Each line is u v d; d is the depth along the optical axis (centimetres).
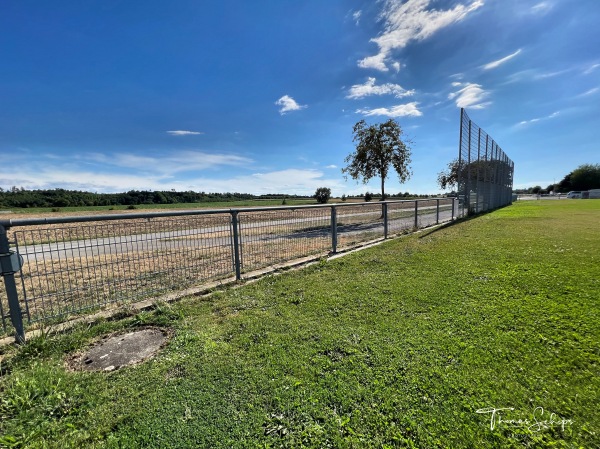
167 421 172
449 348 243
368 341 259
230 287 430
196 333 283
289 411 178
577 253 586
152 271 529
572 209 2134
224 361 233
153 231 440
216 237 474
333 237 668
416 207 1098
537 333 266
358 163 1750
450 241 766
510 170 3300
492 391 190
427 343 253
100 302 378
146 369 225
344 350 245
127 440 159
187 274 502
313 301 362
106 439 161
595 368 213
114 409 183
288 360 232
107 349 262
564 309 317
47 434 165
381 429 163
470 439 155
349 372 214
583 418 167
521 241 740
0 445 157
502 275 447
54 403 187
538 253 593
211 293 403
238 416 175
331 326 292
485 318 300
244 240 541
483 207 1872
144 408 183
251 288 420
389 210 974
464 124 1423
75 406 186
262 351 247
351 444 154
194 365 229
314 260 598
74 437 163
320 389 196
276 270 523
